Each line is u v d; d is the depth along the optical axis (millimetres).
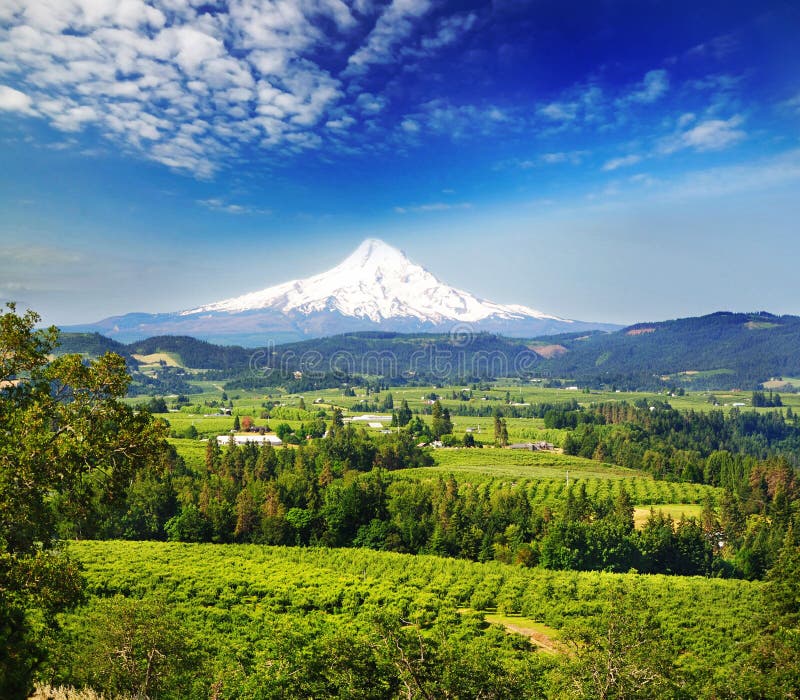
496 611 72562
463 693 26109
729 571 101750
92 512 29516
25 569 25484
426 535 102938
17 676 27328
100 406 28781
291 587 72375
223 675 35406
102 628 34906
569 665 30953
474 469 169375
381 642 28016
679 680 31125
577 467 183500
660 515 107688
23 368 27703
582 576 83875
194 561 84562
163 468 30422
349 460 157375
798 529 105938
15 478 24656
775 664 37719
